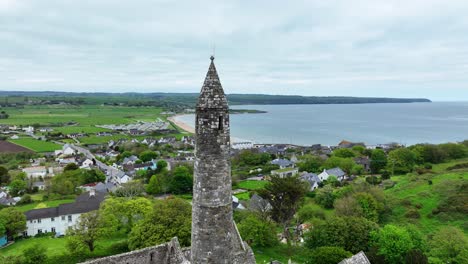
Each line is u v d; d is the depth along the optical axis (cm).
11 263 5341
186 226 5784
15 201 10106
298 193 6203
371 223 6122
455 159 14238
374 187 9162
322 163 14775
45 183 11744
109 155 19012
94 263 3209
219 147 2008
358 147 17350
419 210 8006
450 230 5553
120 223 7169
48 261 5766
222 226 2042
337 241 5794
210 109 1975
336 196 9262
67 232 6300
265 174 14175
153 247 3491
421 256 4594
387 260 5150
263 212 7450
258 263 5712
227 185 2058
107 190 11569
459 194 8019
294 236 6962
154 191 11450
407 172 13000
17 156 16550
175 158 16700
